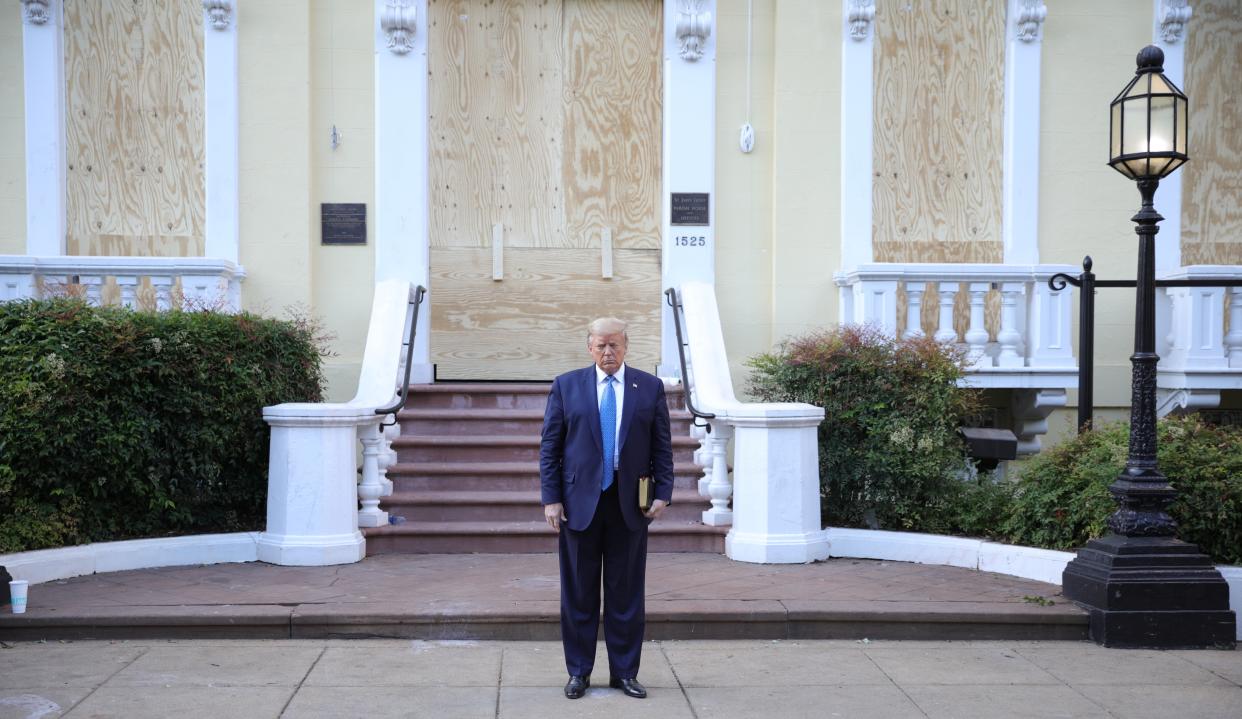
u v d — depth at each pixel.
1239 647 5.84
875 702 4.82
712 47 9.51
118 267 8.66
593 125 9.81
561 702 4.79
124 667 5.17
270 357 7.71
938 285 9.14
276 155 9.25
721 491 7.65
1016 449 7.94
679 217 9.48
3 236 9.06
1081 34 9.62
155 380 7.09
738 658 5.50
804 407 7.27
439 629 5.75
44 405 6.60
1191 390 9.05
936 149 9.66
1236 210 9.75
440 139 9.79
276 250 9.25
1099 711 4.73
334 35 9.39
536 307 9.80
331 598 6.05
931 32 9.65
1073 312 9.46
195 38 9.29
